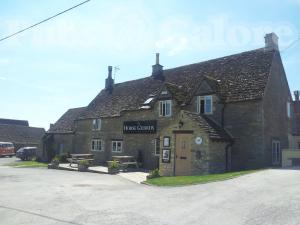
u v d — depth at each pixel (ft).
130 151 104.17
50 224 31.76
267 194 40.22
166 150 77.41
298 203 35.12
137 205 39.75
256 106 75.31
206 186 49.52
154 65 117.29
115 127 113.19
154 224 30.83
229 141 75.92
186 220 31.83
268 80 79.30
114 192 50.96
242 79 83.71
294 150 75.82
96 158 120.67
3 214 36.50
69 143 144.05
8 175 81.71
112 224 31.22
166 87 93.40
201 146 70.33
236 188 45.42
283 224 28.73
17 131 234.38
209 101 83.66
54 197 47.16
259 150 73.61
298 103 122.31
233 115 78.89
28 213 36.70
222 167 72.79
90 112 129.90
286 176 52.90
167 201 41.24
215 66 97.30
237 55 95.09
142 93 111.55
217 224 30.07
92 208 38.78
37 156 155.94
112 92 132.26
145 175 78.28
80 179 71.46
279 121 84.74
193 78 98.78
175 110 90.84
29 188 56.90
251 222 29.81
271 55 84.94
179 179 60.59
